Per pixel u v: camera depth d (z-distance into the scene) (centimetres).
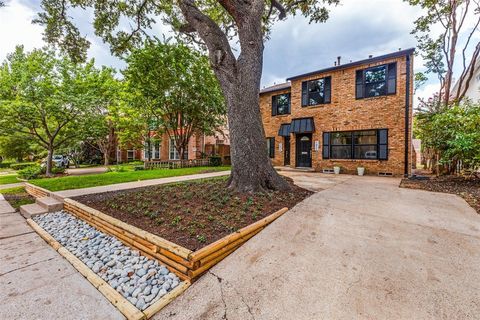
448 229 310
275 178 495
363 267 229
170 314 181
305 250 268
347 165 1026
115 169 1484
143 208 397
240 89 483
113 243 323
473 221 337
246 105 478
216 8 810
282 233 311
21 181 1012
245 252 268
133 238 300
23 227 407
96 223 386
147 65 1234
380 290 194
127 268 253
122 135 1877
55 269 255
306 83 1166
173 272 239
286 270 231
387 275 214
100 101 1245
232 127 485
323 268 230
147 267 253
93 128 1260
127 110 1548
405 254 250
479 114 605
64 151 1964
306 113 1161
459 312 168
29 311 182
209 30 505
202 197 437
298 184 650
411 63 878
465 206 412
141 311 183
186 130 1591
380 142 943
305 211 388
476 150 605
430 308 173
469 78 896
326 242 284
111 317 177
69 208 486
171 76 1302
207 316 177
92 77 1255
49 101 1020
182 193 480
